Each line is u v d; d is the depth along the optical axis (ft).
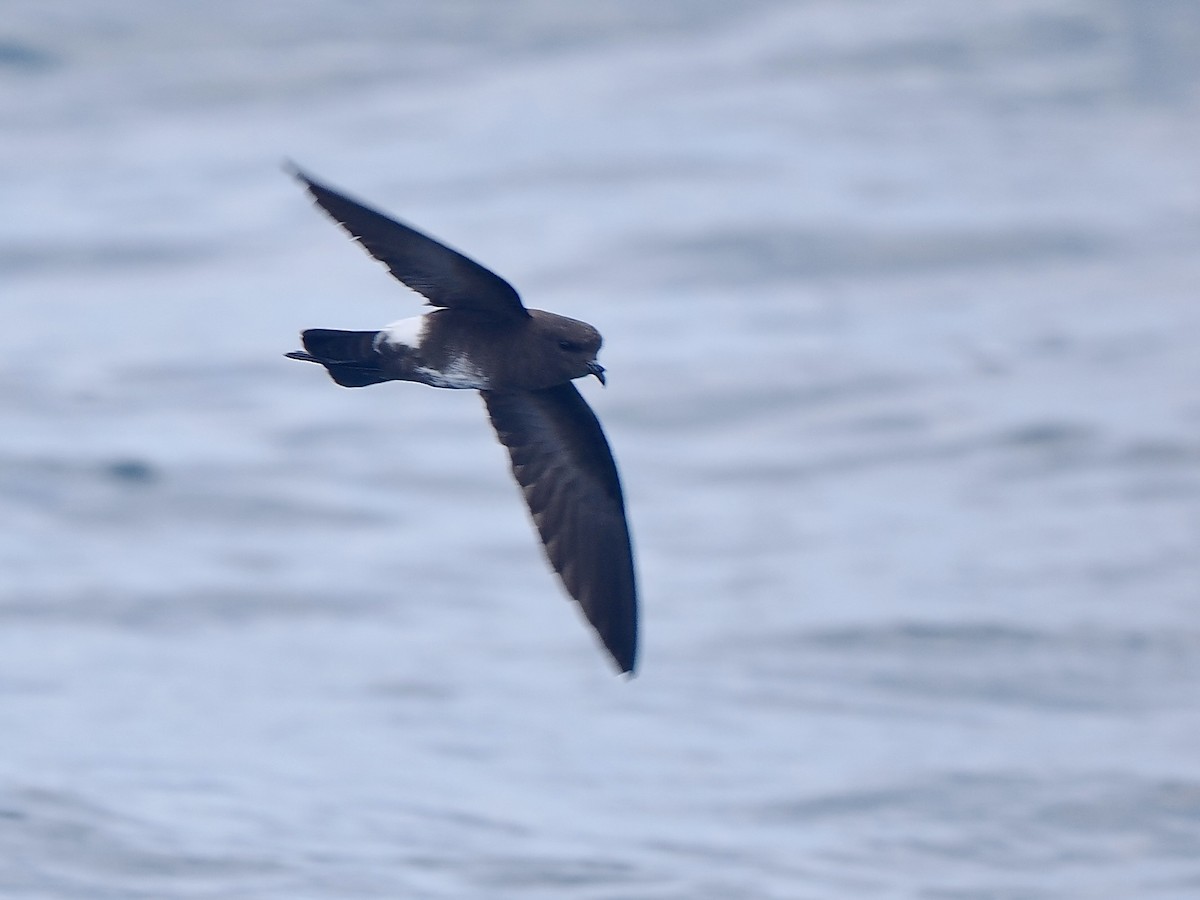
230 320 80.89
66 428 64.03
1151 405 64.59
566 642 45.39
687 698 41.29
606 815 34.12
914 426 63.72
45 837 30.83
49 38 135.13
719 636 45.47
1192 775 36.40
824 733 38.99
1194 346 72.23
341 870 30.50
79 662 42.73
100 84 128.47
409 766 36.60
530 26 139.03
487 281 20.27
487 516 56.34
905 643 44.65
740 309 78.95
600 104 119.85
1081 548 51.80
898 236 88.28
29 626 45.29
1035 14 132.87
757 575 50.37
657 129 113.09
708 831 33.53
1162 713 40.34
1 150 114.52
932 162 104.68
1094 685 42.04
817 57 128.06
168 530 53.93
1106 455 59.67
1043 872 32.22
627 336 75.25
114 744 36.96
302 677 42.16
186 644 44.65
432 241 19.71
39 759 35.50
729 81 123.65
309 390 69.82
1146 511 54.75
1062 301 79.87
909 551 52.08
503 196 100.32
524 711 40.16
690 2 143.13
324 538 53.67
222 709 39.88
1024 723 39.70
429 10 143.23
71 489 56.90
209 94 126.52
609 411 66.23
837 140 109.81
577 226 92.32
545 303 81.20
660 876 31.14
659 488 58.80
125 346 76.33
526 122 116.16
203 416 66.23
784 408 66.13
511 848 32.07
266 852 31.12
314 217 99.66
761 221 90.53
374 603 48.29
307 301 84.48
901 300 80.33
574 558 23.26
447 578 50.67
